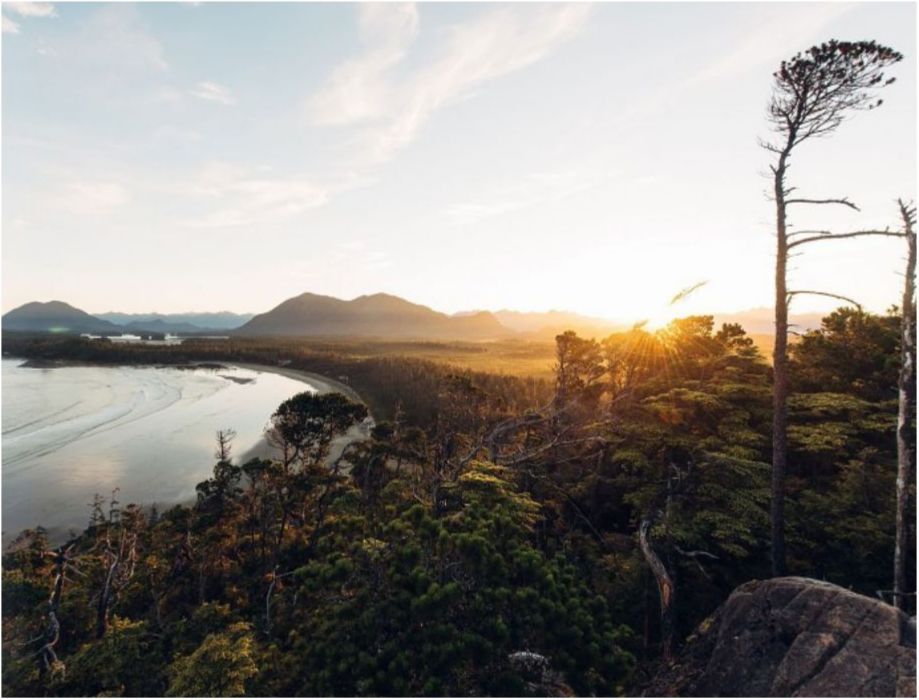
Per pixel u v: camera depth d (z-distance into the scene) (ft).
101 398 363.15
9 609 71.15
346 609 32.63
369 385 361.92
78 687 54.13
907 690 22.56
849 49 43.88
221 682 39.19
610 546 67.21
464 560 35.04
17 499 154.81
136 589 85.30
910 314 41.60
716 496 55.88
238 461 194.39
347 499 92.32
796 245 50.78
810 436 61.52
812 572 51.55
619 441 73.00
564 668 31.40
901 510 41.47
